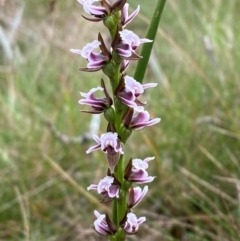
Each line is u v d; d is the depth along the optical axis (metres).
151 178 0.12
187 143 0.30
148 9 0.47
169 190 0.28
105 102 0.11
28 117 0.36
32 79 0.40
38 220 0.27
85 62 0.42
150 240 0.24
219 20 0.39
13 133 0.34
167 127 0.32
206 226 0.24
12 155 0.33
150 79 0.42
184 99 0.33
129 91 0.11
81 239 0.26
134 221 0.12
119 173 0.11
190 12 0.45
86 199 0.29
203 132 0.30
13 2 0.48
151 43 0.14
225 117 0.30
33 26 0.47
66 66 0.41
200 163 0.28
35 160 0.31
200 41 0.38
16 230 0.26
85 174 0.30
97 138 0.11
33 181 0.30
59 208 0.29
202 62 0.37
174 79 0.37
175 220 0.24
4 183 0.30
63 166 0.32
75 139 0.32
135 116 0.11
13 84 0.38
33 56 0.43
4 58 0.43
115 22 0.11
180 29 0.46
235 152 0.28
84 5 0.10
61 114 0.36
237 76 0.34
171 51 0.42
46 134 0.33
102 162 0.29
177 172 0.28
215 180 0.27
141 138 0.31
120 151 0.11
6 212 0.28
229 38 0.38
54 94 0.39
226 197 0.24
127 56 0.10
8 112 0.36
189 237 0.24
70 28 0.46
